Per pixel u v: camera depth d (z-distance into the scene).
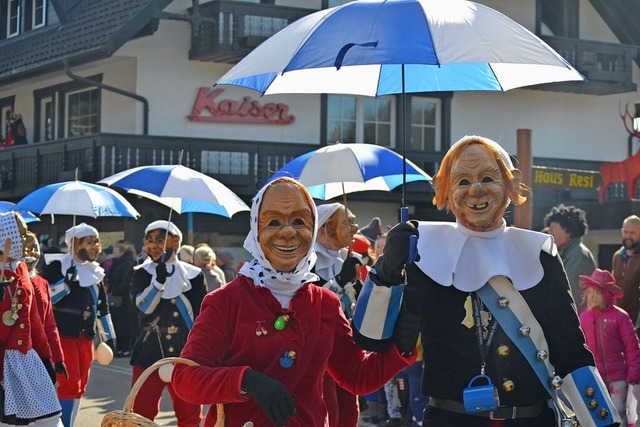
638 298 8.79
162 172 8.72
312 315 3.88
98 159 21.09
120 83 22.41
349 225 6.84
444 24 3.94
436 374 3.97
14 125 25.42
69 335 9.04
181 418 8.02
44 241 22.25
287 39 4.08
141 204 21.02
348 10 4.04
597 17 26.89
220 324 3.80
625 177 19.45
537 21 25.70
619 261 8.99
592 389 3.90
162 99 22.17
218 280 12.48
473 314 3.94
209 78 22.52
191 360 3.71
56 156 22.38
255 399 3.56
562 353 3.96
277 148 22.38
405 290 3.95
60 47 22.47
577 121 26.80
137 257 18.56
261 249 3.85
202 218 21.83
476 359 3.91
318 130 23.52
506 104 25.83
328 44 3.92
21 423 6.54
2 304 6.56
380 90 5.00
